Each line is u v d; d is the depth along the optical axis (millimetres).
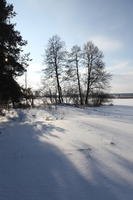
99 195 3100
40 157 4938
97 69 34938
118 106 33000
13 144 6320
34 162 4609
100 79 35031
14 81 15891
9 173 4039
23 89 17109
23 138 7105
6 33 14633
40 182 3604
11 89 15539
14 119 13523
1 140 6945
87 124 9883
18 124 10758
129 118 14234
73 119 12594
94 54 34938
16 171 4125
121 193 3131
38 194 3189
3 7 14438
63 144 6043
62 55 34219
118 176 3727
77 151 5297
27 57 17250
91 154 5012
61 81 34438
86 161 4539
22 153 5312
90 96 36312
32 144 6203
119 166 4195
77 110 22656
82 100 35625
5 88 15320
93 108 27625
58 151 5355
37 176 3854
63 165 4348
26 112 18453
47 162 4570
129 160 4520
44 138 6945
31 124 10492
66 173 3934
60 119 12938
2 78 15219
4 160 4828
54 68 34125
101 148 5504
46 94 32250
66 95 34312
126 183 3451
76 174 3871
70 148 5590
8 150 5668
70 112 20125
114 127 8953
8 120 13023
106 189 3271
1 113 16297
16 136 7512
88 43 35219
